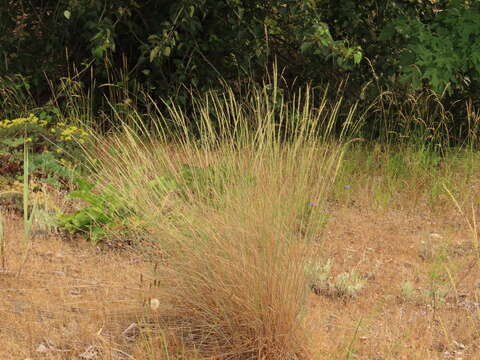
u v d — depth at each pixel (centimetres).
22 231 480
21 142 603
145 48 720
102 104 752
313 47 730
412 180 664
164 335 335
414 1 784
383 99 808
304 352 347
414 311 424
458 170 723
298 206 371
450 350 376
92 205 504
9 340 342
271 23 750
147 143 616
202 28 743
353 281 453
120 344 348
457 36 721
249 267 343
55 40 774
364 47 799
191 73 745
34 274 416
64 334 352
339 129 807
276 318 340
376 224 588
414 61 730
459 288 466
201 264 354
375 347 368
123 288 392
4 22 780
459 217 621
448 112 800
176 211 379
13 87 748
